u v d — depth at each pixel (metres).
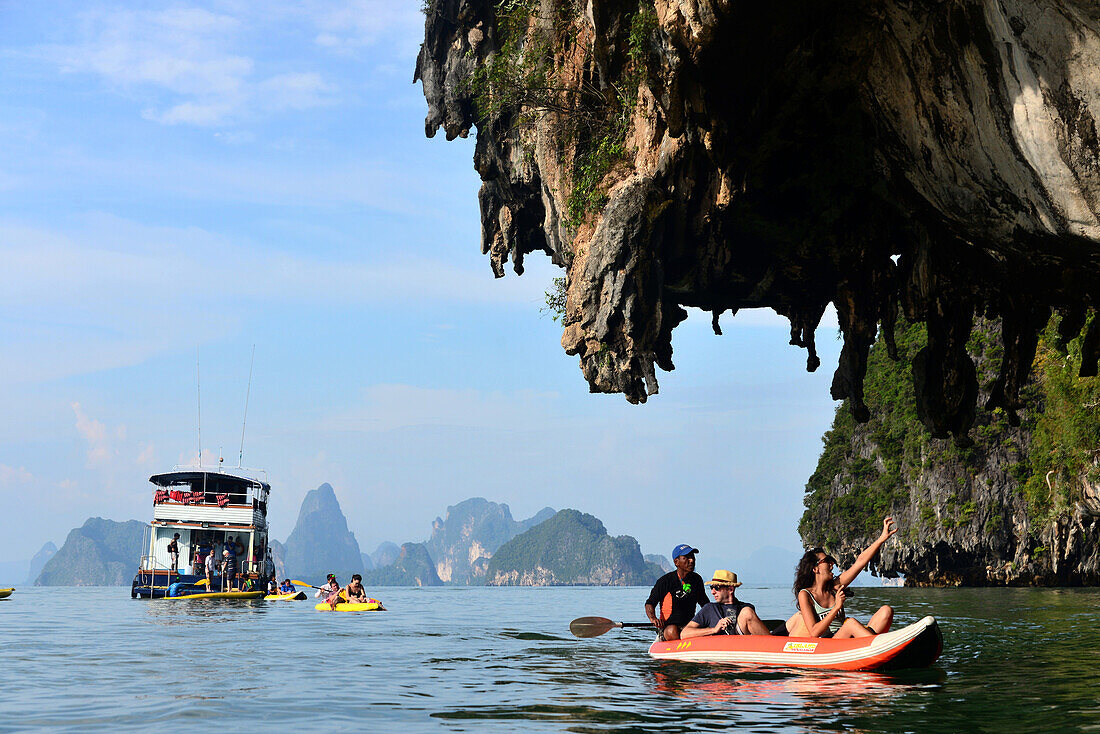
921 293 19.77
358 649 14.21
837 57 15.82
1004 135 13.73
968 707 8.12
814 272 24.33
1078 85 12.12
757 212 21.62
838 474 91.19
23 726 7.28
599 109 24.78
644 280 22.47
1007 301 18.27
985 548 72.69
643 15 17.25
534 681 10.07
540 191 29.86
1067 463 58.47
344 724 7.39
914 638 9.91
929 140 15.61
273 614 26.12
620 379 22.95
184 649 14.15
